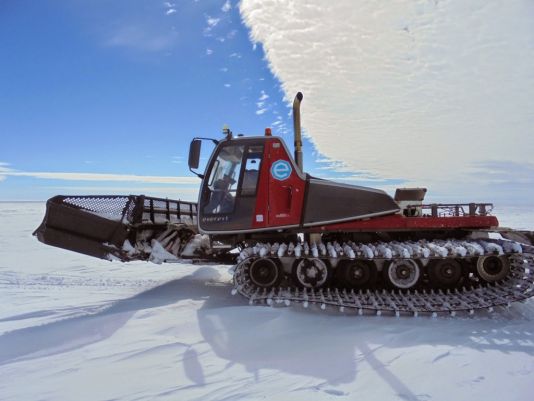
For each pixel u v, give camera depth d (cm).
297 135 593
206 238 685
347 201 555
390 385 314
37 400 297
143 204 602
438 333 423
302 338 410
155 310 506
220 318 464
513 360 357
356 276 540
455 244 520
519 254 499
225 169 577
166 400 295
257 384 318
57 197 590
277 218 554
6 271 830
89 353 381
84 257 1039
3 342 410
